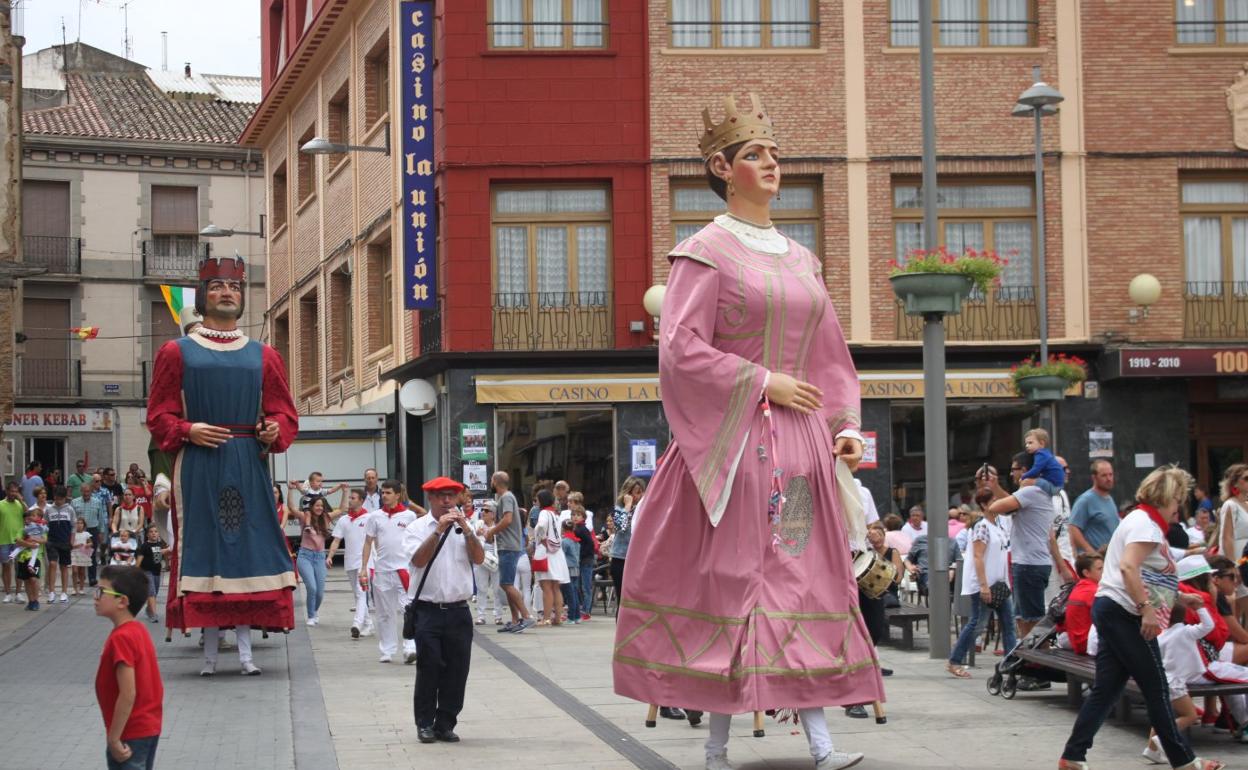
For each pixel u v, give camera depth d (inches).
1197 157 1002.1
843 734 395.9
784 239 343.6
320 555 757.9
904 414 990.4
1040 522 504.7
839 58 996.6
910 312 578.6
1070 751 334.0
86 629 739.4
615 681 334.3
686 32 999.0
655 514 333.4
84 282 1840.6
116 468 1836.9
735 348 328.8
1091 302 993.5
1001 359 988.6
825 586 326.0
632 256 989.8
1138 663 326.0
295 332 1565.0
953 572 671.8
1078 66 998.4
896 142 996.6
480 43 992.9
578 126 992.9
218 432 545.0
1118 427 988.6
